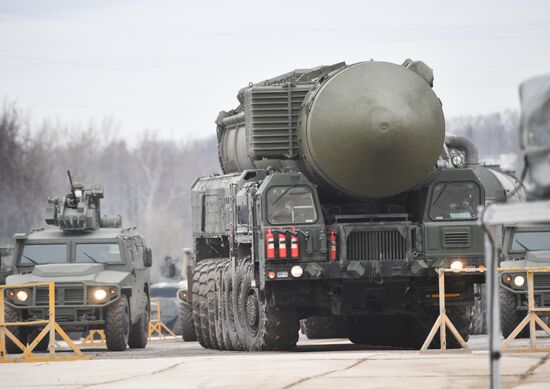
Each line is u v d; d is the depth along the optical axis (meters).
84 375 49.44
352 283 66.12
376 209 69.00
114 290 78.88
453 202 67.31
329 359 53.22
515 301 82.31
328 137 65.50
